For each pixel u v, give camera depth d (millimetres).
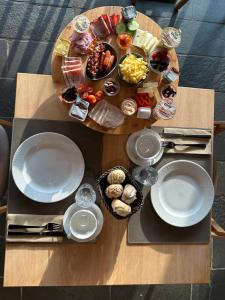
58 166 1634
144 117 1595
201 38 2568
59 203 1604
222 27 2598
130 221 1637
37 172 1616
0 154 1807
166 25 2531
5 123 1897
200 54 2559
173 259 1652
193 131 1729
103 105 1591
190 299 2451
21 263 1551
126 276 1616
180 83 2521
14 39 2385
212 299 2469
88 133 1671
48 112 1660
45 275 1563
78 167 1619
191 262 1663
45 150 1632
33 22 2406
